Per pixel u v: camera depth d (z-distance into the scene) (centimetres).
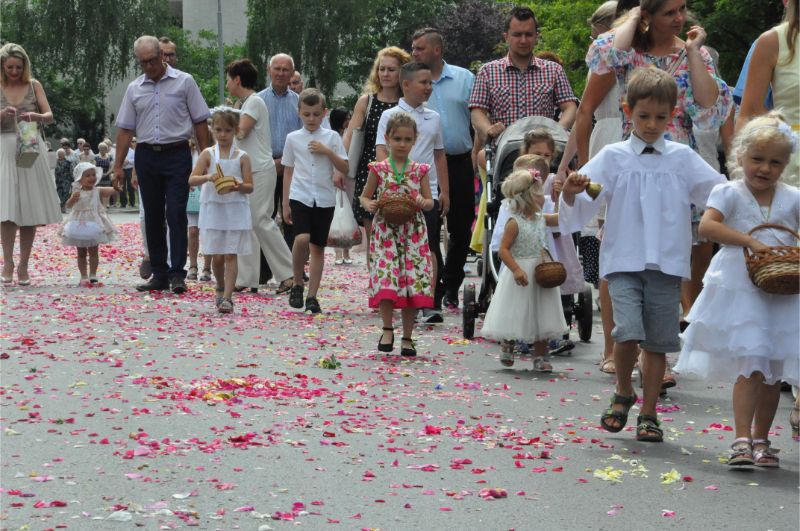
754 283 968
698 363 1008
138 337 1636
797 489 907
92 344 1564
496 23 11125
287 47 10062
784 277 943
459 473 945
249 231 1966
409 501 861
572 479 930
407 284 1550
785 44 1238
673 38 1337
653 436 1069
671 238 1084
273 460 972
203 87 10212
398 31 12512
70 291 2205
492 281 1733
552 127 1747
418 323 1889
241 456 984
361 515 823
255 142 2300
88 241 2312
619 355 1076
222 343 1603
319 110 2008
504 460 989
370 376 1384
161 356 1484
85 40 9350
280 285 2305
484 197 1856
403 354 1548
